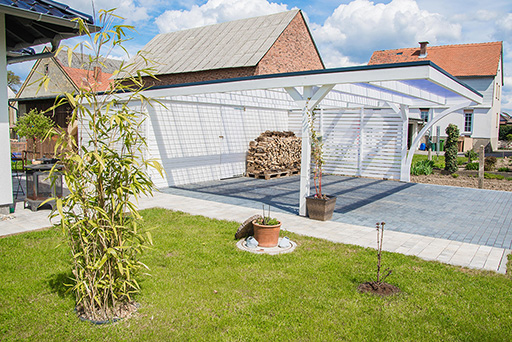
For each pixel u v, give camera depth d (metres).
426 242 5.92
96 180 3.20
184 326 3.28
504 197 10.10
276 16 18.55
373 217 7.59
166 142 10.89
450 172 15.00
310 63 19.77
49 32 7.31
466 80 26.61
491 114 26.22
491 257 5.23
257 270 4.58
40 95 19.83
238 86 7.60
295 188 11.12
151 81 18.80
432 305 3.73
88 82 3.21
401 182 12.84
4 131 6.80
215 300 3.78
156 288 4.02
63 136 3.12
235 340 3.07
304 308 3.63
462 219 7.54
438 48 28.72
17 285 4.02
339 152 14.57
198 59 17.92
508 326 3.37
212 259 4.91
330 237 6.05
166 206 8.27
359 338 3.14
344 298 3.86
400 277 4.40
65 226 3.12
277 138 13.92
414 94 9.04
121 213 3.28
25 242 5.45
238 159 13.73
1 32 6.56
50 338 3.07
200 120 11.99
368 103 13.05
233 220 7.04
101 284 3.31
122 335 3.12
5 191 6.89
